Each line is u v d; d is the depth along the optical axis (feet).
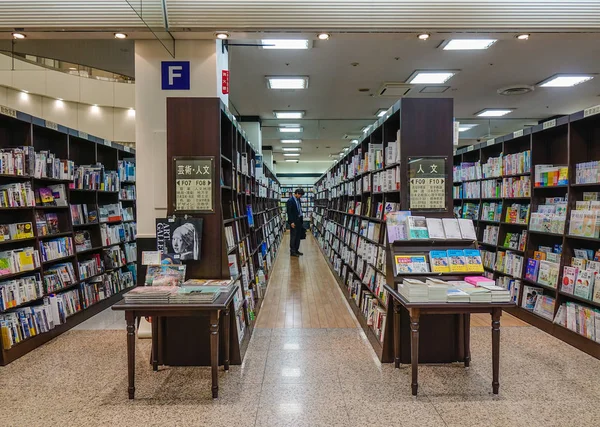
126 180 18.89
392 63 17.83
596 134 11.60
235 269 10.79
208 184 9.73
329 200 31.65
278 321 14.03
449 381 8.98
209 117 9.76
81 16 10.92
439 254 9.61
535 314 13.15
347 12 11.12
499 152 17.72
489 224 18.24
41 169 12.45
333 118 28.66
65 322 13.05
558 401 8.05
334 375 9.32
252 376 9.28
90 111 28.40
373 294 12.35
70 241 14.02
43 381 9.12
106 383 8.98
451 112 10.17
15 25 10.83
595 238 10.59
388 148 11.43
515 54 16.83
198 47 12.28
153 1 10.77
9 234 11.01
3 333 10.16
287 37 11.71
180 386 8.79
